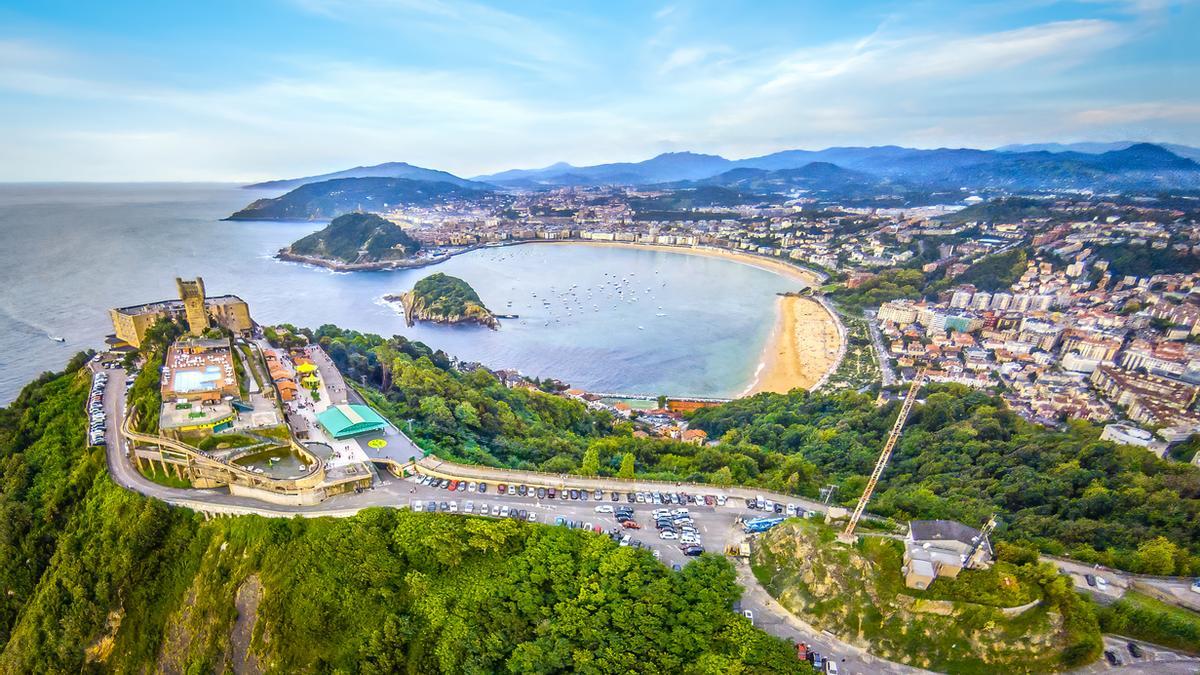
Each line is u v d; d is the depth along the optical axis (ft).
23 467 546.26
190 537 435.12
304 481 443.32
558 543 404.36
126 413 574.56
